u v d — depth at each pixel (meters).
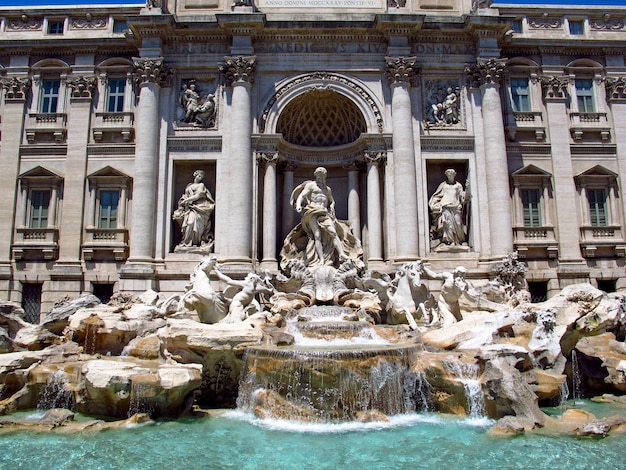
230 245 25.97
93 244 27.44
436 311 21.67
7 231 28.11
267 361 16.03
